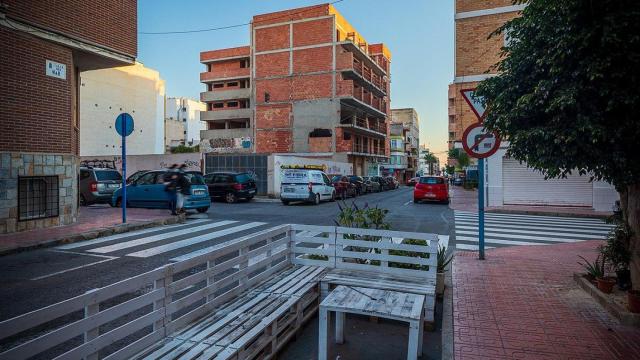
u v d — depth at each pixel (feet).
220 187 68.90
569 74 13.24
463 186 151.12
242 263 15.31
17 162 31.48
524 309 16.55
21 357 7.16
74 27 35.35
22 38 31.73
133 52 41.45
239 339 10.97
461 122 64.39
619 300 16.44
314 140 137.90
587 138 12.78
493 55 62.85
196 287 19.56
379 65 176.96
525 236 35.37
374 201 78.43
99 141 150.20
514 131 14.96
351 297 13.10
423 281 16.96
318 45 137.80
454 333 14.23
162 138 179.52
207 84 182.39
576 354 12.57
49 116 34.09
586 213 51.57
